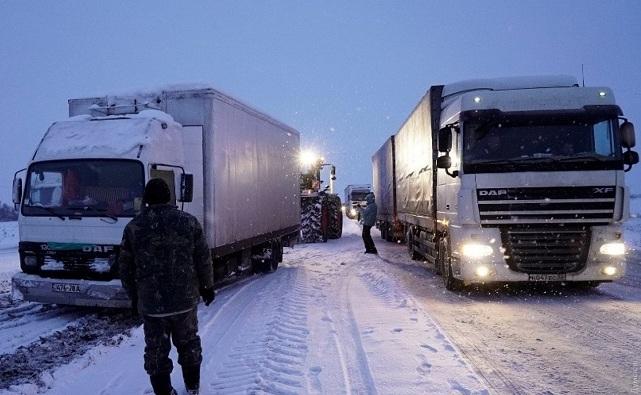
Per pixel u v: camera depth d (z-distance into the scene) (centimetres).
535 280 744
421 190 1157
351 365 462
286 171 1288
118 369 480
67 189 691
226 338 571
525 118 767
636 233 2295
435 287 898
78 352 537
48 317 715
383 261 1318
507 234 744
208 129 796
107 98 830
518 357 484
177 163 767
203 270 392
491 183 746
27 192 708
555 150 756
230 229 877
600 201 732
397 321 619
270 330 593
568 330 583
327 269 1205
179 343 388
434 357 473
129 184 675
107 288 649
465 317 656
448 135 824
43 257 691
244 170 955
